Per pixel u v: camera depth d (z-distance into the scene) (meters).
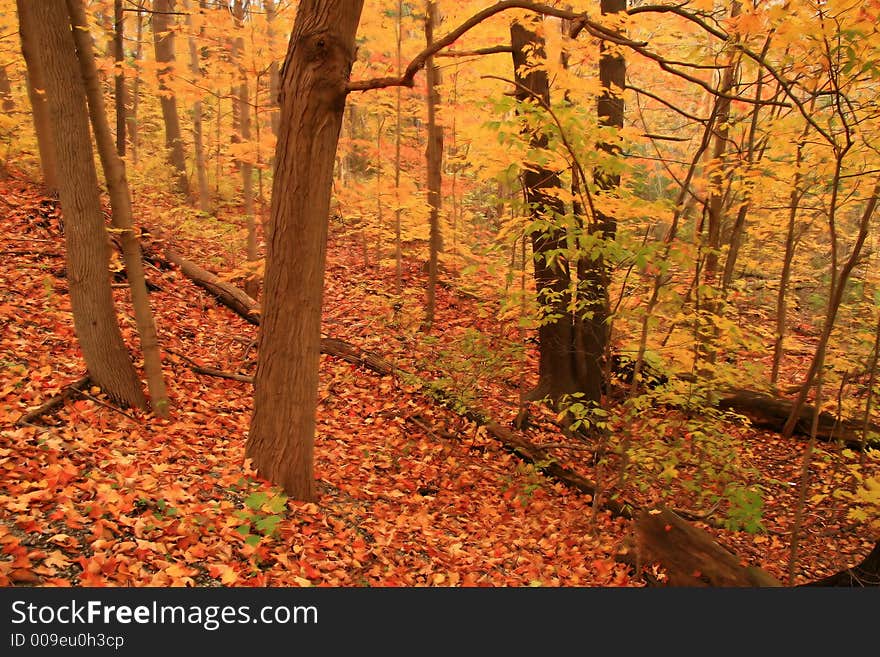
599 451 6.45
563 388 8.41
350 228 15.95
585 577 5.24
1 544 3.19
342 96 4.42
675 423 6.68
